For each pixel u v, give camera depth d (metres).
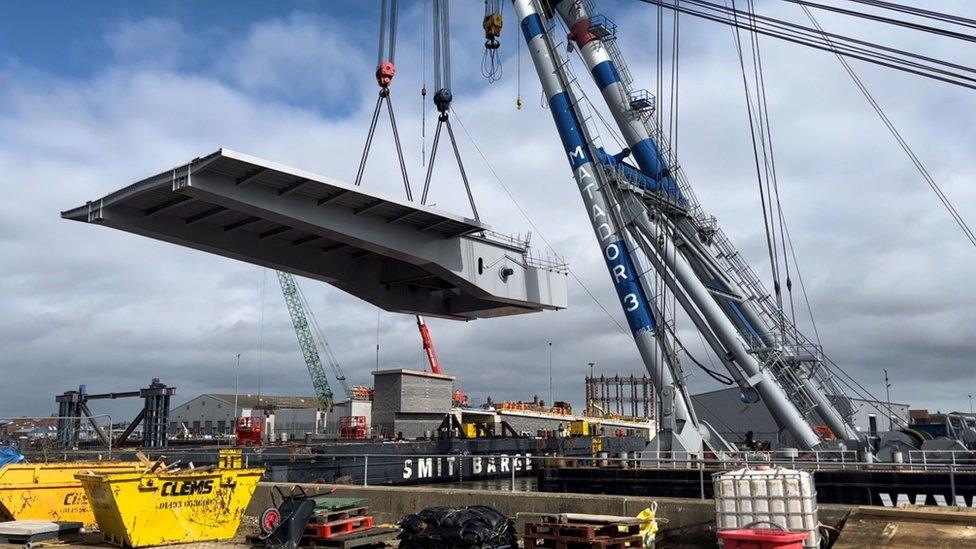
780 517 11.73
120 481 14.21
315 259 36.22
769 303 34.66
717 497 12.28
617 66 37.25
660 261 34.81
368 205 30.31
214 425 145.62
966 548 10.75
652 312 33.66
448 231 33.88
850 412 34.03
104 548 14.55
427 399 62.94
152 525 14.59
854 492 26.61
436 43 34.47
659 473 30.22
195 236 31.86
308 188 28.22
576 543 12.64
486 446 49.72
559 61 36.53
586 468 31.95
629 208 35.09
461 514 13.48
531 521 14.61
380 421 61.81
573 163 35.84
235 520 15.79
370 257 38.31
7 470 17.42
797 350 33.38
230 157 24.92
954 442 30.81
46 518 17.19
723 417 67.25
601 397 153.88
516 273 37.84
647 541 13.23
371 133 32.00
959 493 24.89
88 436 51.00
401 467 42.09
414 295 40.84
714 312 33.56
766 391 32.75
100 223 29.80
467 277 35.22
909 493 25.67
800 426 32.28
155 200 29.22
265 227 32.88
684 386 32.56
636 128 36.28
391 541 15.23
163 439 51.66
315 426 82.31
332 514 14.80
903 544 11.23
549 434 64.69
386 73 32.50
